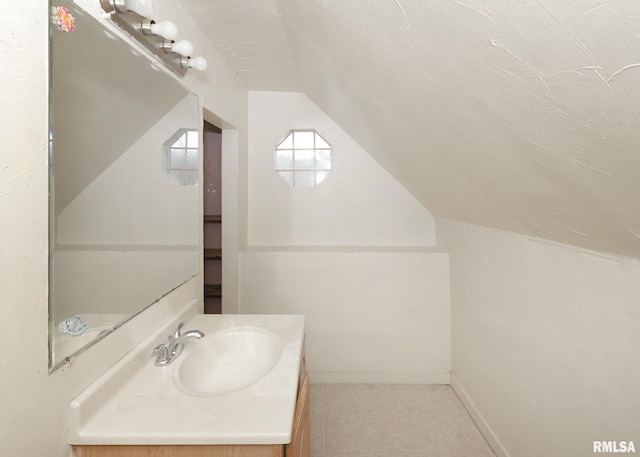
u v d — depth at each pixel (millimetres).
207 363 1261
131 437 796
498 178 1123
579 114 571
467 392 2162
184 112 1494
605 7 386
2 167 628
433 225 2697
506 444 1661
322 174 2766
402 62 952
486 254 1841
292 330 1377
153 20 1134
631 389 942
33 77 691
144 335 1162
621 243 882
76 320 826
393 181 2688
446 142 1214
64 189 785
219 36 1743
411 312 2443
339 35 1146
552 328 1288
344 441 1888
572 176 758
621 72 440
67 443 797
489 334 1824
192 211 1573
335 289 2447
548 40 492
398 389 2398
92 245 887
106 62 943
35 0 694
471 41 638
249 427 817
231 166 2400
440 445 1852
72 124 809
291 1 1244
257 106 2662
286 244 2709
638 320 918
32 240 696
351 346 2465
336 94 1905
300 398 1147
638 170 576
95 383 891
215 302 2869
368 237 2705
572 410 1181
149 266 1191
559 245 1240
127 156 1059
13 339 654
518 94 659
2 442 634
